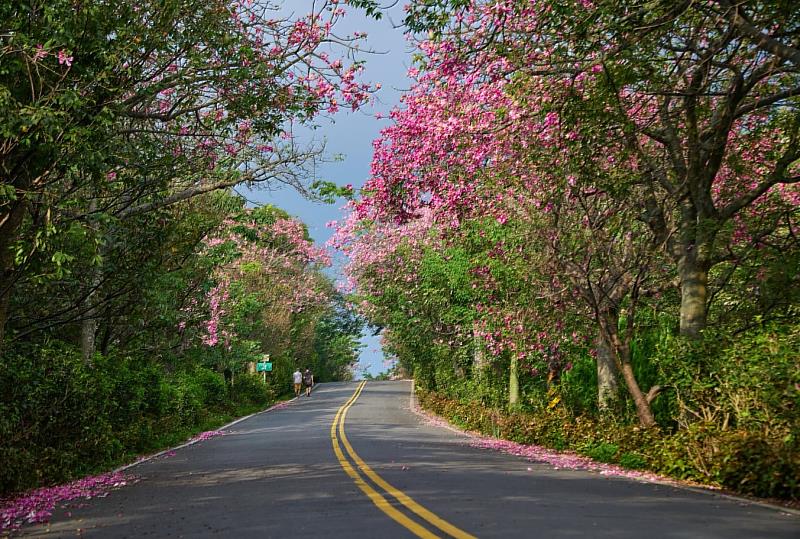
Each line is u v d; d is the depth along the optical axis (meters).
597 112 13.23
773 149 16.47
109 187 15.25
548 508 8.59
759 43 12.01
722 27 13.63
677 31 13.15
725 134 14.22
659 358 14.91
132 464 18.52
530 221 18.14
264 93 14.42
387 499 9.47
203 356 36.66
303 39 14.89
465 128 16.25
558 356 22.62
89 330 20.77
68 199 12.35
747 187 17.02
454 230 20.92
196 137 16.80
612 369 19.61
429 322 35.06
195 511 9.51
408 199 18.45
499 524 7.39
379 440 22.14
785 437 10.80
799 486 9.91
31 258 12.69
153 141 15.77
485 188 17.91
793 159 14.52
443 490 10.38
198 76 14.27
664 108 15.24
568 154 14.86
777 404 11.38
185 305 25.64
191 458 19.14
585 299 17.02
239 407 43.25
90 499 12.02
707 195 14.99
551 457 17.06
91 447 17.03
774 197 17.17
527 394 26.34
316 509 8.90
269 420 36.31
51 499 12.28
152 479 14.57
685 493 10.65
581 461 16.11
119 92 12.98
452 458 16.30
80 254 16.73
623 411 18.77
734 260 16.39
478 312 24.81
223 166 18.61
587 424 18.50
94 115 12.45
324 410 42.03
